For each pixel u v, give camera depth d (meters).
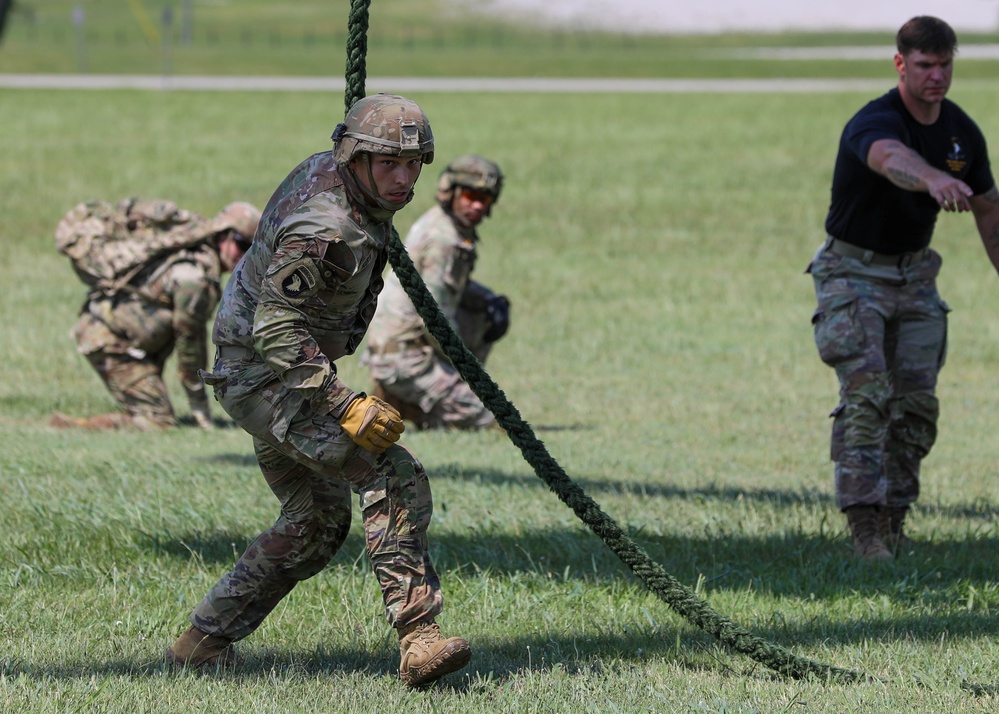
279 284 12.87
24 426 31.70
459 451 29.62
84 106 104.69
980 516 24.00
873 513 20.70
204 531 19.86
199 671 14.05
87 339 32.06
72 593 16.91
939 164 20.75
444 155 82.81
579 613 16.58
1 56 154.88
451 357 14.49
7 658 14.24
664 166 81.62
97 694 12.93
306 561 14.27
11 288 50.84
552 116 102.94
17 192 68.88
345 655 14.79
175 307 31.52
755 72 156.62
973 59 164.38
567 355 43.34
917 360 21.72
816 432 33.25
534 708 13.00
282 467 13.98
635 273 56.88
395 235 14.28
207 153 82.31
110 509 20.80
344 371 40.00
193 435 31.00
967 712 13.19
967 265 58.12
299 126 95.50
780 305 51.62
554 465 14.59
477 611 16.55
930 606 17.42
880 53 181.75
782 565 19.42
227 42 199.38
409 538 13.49
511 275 56.09
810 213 69.44
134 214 32.28
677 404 36.47
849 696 13.61
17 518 20.30
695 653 15.20
